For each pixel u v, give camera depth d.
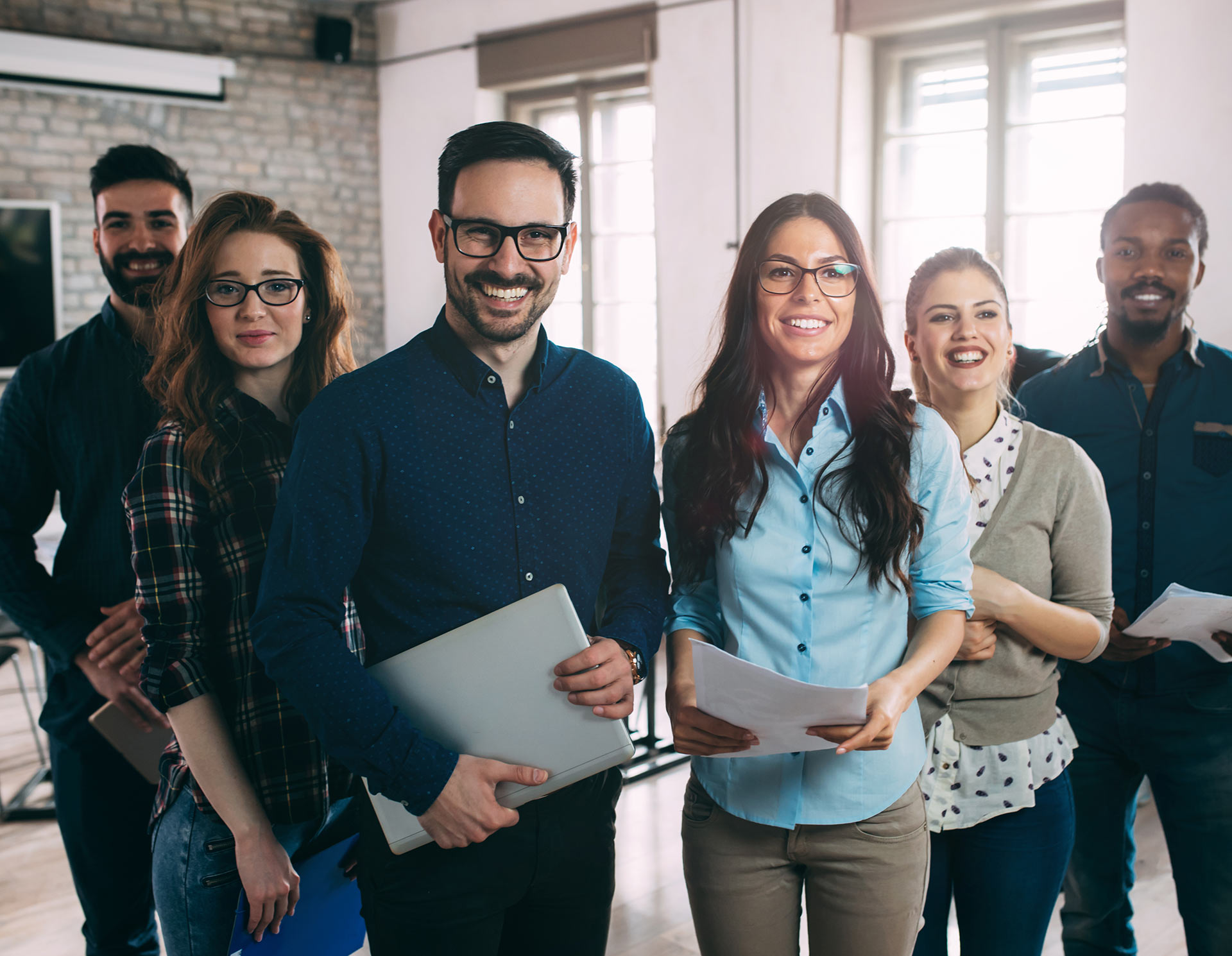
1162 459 2.02
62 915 2.85
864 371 1.48
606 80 5.78
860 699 1.20
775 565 1.49
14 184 5.61
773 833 1.47
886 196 4.91
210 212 1.58
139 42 5.90
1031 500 1.68
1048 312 4.54
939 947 1.75
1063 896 2.84
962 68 4.67
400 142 6.71
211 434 1.51
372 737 1.25
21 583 1.94
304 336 1.65
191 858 1.50
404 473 1.33
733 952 1.51
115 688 1.81
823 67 4.73
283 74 6.42
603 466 1.47
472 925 1.37
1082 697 2.02
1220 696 1.90
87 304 5.88
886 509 1.42
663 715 4.25
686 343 5.42
